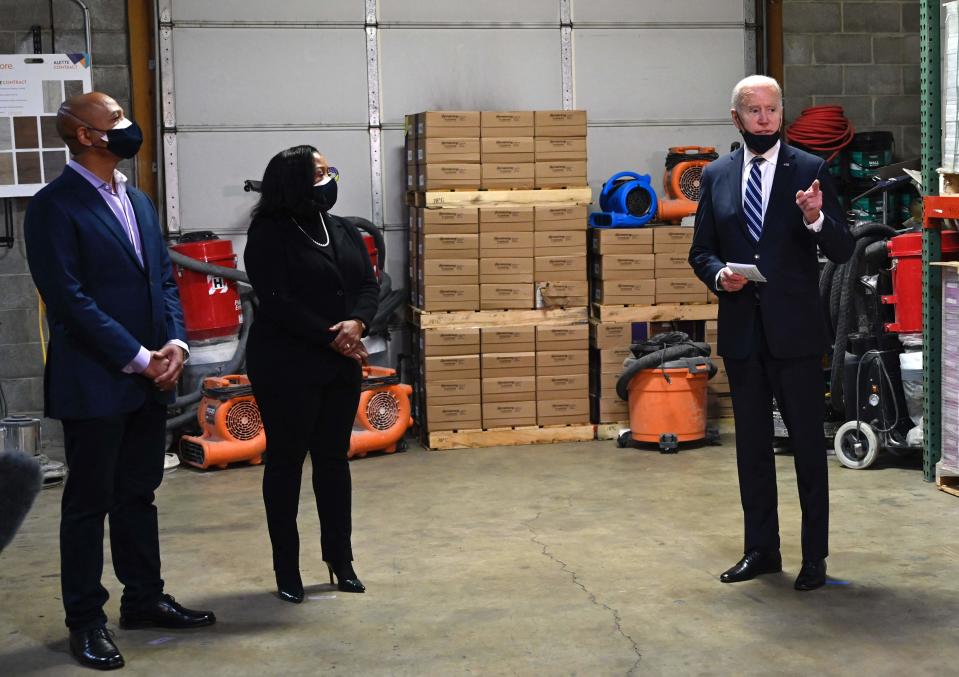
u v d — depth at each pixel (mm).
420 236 6383
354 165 6883
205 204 6727
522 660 3100
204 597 3721
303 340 3436
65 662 3172
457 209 6246
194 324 6184
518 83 7000
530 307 6348
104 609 3613
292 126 6789
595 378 6504
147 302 3189
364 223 6574
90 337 3029
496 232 6285
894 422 5320
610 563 4000
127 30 6559
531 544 4285
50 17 6398
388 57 6859
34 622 3525
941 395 5016
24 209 6430
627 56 7090
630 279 6363
